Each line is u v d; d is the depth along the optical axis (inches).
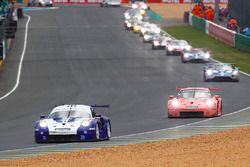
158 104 5866.1
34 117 5359.3
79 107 4052.7
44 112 5644.7
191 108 4926.2
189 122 4665.4
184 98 5049.2
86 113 3993.6
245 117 4805.6
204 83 7298.2
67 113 4001.0
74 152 3348.9
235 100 5954.7
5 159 3272.6
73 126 3873.0
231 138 3528.5
